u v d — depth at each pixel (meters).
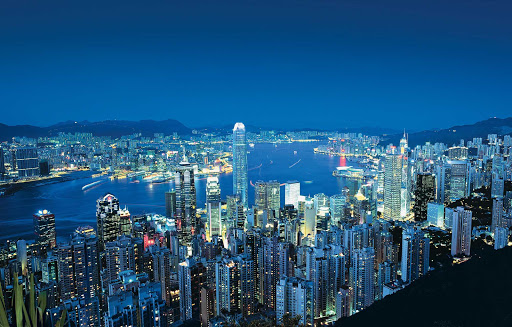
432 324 60.56
